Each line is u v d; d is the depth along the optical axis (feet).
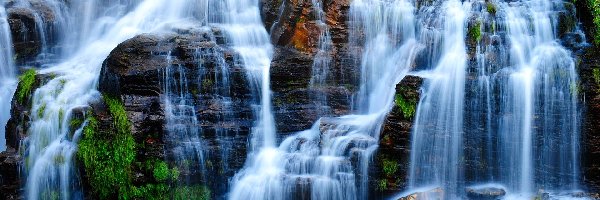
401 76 39.11
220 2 44.47
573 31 39.47
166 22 45.16
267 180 34.63
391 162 34.78
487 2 39.99
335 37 40.83
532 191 35.42
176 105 36.27
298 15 41.42
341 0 41.39
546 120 35.53
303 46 40.60
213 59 37.55
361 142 34.63
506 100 35.55
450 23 39.37
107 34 46.83
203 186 35.81
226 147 36.37
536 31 39.09
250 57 39.68
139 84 36.09
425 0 41.75
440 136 35.70
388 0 41.98
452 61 37.37
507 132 35.53
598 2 38.22
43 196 34.99
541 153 35.55
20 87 39.01
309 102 38.73
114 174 34.22
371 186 34.60
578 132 35.06
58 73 40.60
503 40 38.27
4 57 45.01
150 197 34.60
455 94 36.50
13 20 45.32
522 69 36.83
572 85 35.22
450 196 35.47
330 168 34.14
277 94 38.47
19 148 35.96
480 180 35.70
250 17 44.09
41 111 36.47
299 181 33.83
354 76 40.42
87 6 48.37
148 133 35.37
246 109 37.55
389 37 41.50
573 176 35.27
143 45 38.01
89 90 38.40
